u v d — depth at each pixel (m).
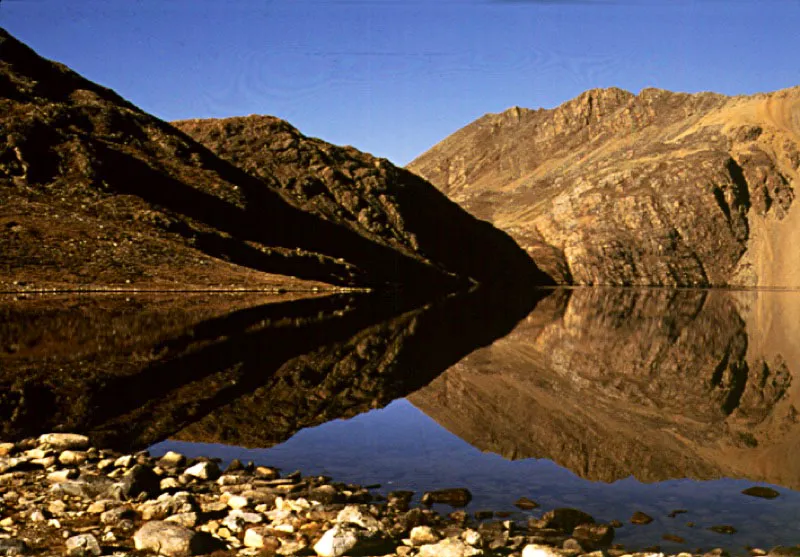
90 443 10.92
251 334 26.98
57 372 16.92
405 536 7.29
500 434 12.25
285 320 34.56
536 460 10.55
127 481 8.32
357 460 10.37
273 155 119.62
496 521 7.73
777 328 40.34
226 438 11.52
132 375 16.80
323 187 118.31
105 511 7.61
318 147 130.88
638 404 15.41
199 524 7.36
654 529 7.50
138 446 10.90
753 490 8.98
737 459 10.73
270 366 18.95
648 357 24.59
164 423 12.35
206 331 27.62
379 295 70.38
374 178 130.50
